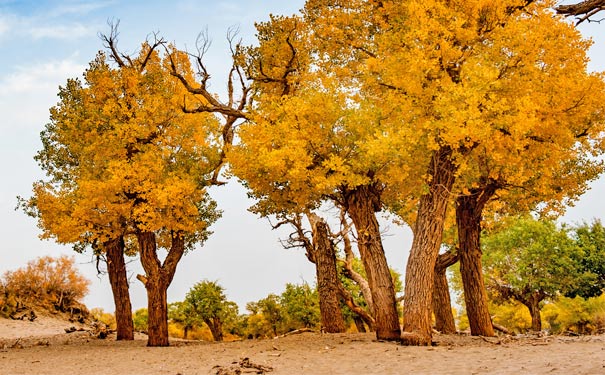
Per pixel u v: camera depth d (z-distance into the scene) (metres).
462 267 16.16
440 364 8.74
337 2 17.02
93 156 17.36
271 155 12.41
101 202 15.73
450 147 12.11
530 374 6.90
